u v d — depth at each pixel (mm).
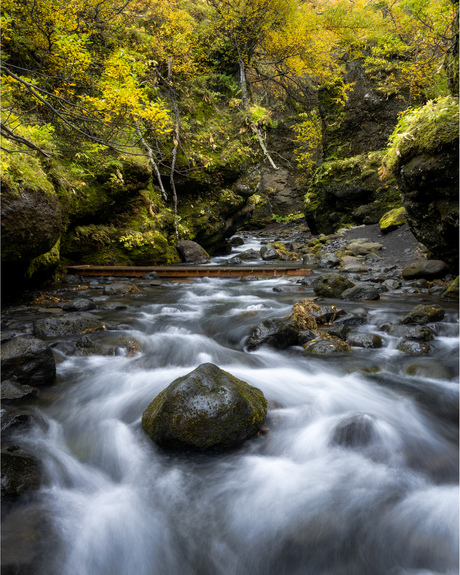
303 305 5465
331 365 4098
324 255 10828
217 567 2033
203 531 2164
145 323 5516
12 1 7109
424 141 6254
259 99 17188
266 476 2553
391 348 4562
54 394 3455
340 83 16062
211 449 2740
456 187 6238
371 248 11289
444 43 10742
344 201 16172
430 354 4312
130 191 10352
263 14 13281
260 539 2131
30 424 2914
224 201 13172
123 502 2326
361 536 2139
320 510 2289
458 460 2754
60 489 2389
